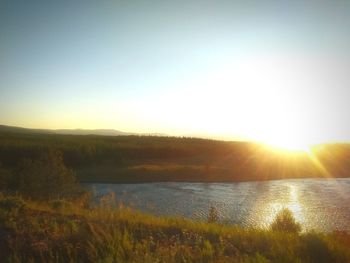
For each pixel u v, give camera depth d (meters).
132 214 12.31
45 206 13.72
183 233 9.95
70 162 70.88
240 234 10.74
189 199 39.44
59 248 8.30
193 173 62.47
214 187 51.00
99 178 58.28
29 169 23.73
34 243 8.43
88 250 8.14
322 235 10.44
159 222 11.46
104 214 11.73
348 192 46.28
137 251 8.01
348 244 10.95
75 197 21.88
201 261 7.87
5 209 11.50
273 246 9.46
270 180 60.75
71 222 10.08
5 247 8.36
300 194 44.34
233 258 8.31
